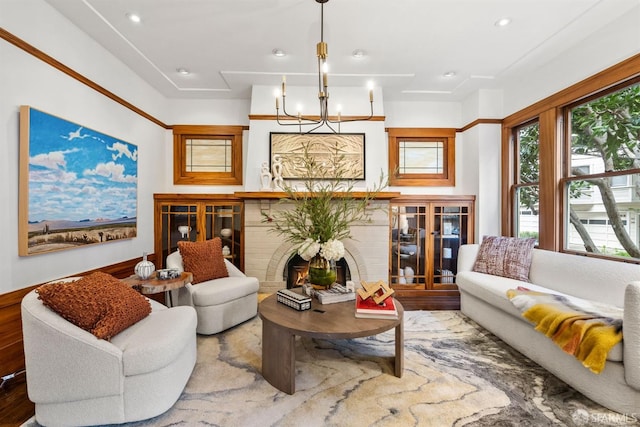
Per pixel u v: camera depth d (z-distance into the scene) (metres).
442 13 2.35
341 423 1.52
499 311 2.52
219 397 1.73
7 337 1.93
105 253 2.87
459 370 2.02
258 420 1.54
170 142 4.10
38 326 1.44
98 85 2.74
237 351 2.30
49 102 2.24
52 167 2.21
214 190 4.13
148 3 2.22
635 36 2.27
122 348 1.51
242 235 3.83
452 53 2.96
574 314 1.82
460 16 2.39
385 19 2.42
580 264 2.42
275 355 1.83
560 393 1.76
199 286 2.68
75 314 1.52
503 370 2.02
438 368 2.05
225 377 1.94
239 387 1.83
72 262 2.46
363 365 2.09
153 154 3.75
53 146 2.22
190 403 1.68
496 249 3.08
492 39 2.72
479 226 3.81
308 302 2.08
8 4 1.93
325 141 3.74
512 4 2.25
